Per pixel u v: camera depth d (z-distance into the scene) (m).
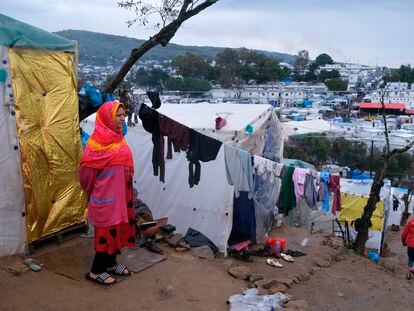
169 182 7.71
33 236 5.54
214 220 7.21
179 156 7.56
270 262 7.24
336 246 9.39
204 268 6.06
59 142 5.82
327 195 10.06
